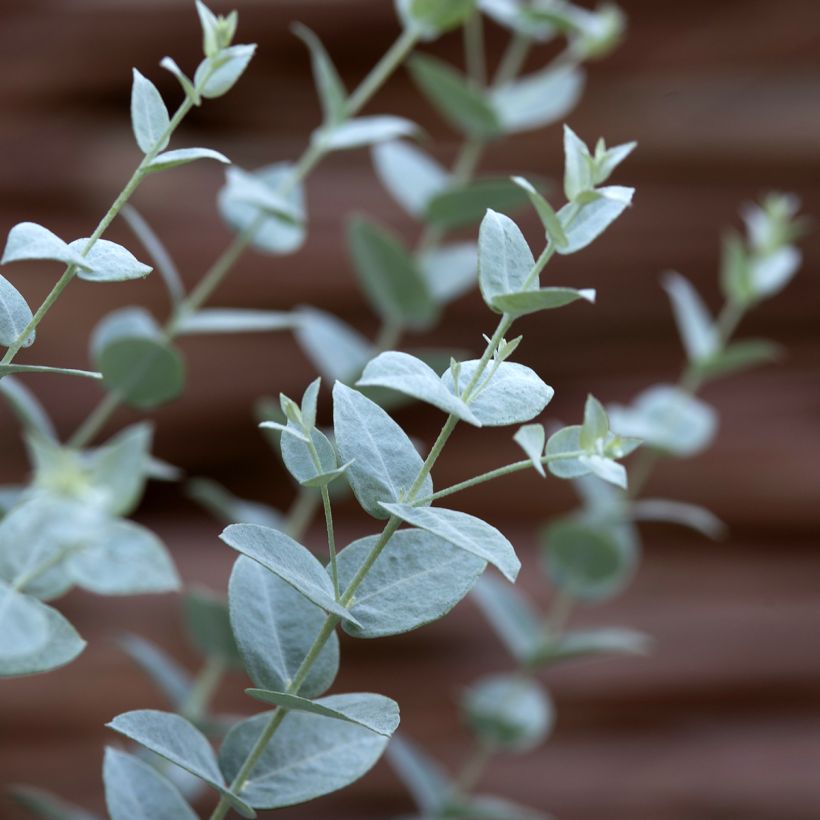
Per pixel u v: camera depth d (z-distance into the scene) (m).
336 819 2.01
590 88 2.00
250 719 0.84
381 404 1.18
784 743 2.11
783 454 2.07
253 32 1.85
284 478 1.96
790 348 2.08
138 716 0.81
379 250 1.26
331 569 0.79
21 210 1.85
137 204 1.88
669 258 2.03
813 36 1.97
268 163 1.92
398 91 1.94
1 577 0.89
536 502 2.04
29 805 0.99
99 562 0.91
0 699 1.89
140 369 1.01
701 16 1.96
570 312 2.02
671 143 2.01
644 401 1.46
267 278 1.93
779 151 2.02
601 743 2.10
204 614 1.11
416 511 0.78
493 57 1.94
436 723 2.04
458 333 1.99
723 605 2.11
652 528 2.11
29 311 0.78
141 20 1.81
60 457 0.90
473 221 1.29
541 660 1.31
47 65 1.82
